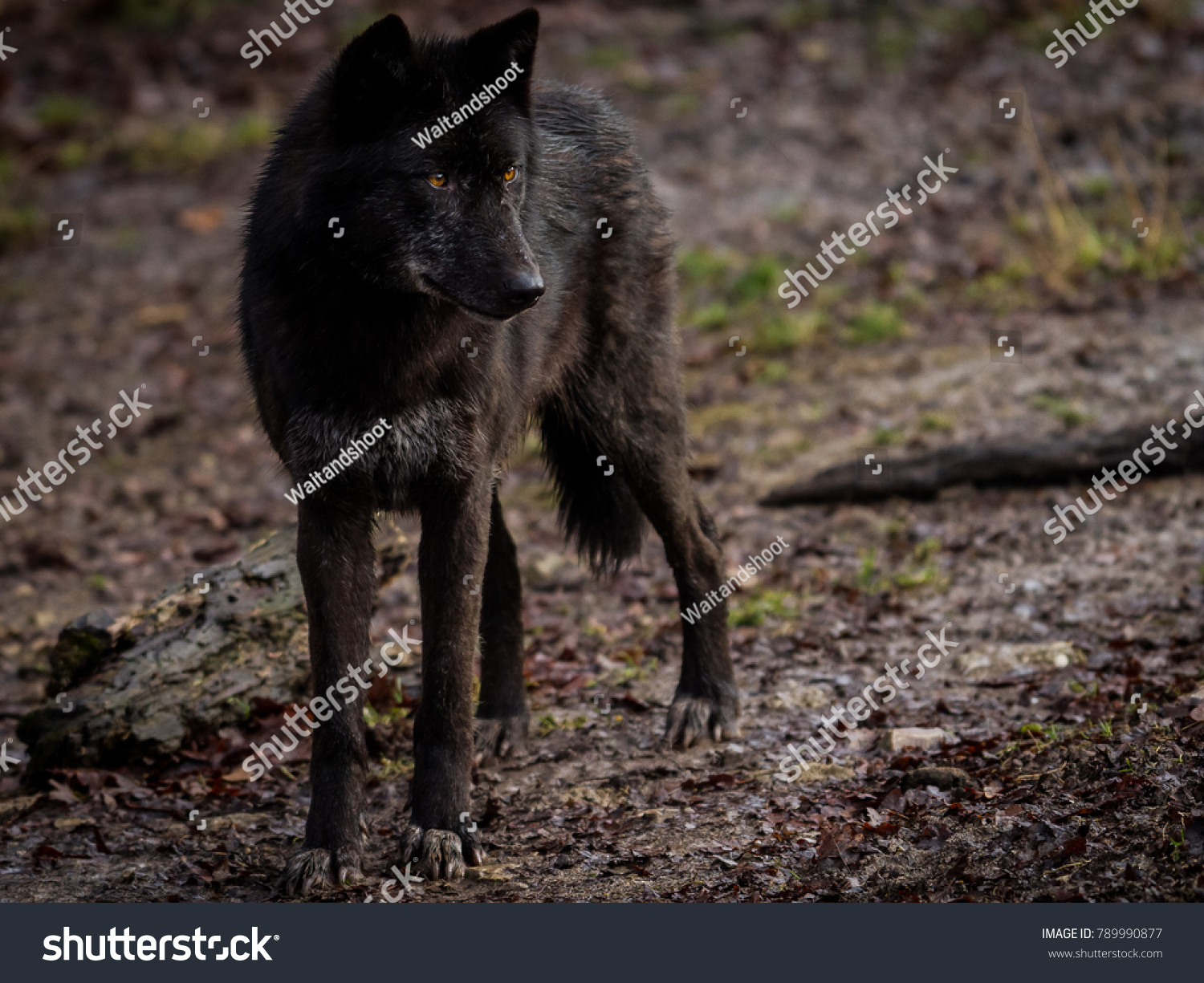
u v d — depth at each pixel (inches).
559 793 211.0
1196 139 518.3
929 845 172.6
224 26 734.5
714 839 186.7
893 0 677.9
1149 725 193.2
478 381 188.5
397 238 177.2
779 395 405.7
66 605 324.2
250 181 612.1
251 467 409.7
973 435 350.9
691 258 490.3
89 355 492.7
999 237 471.5
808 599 290.4
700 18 689.6
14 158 647.8
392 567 257.8
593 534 253.0
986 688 237.0
